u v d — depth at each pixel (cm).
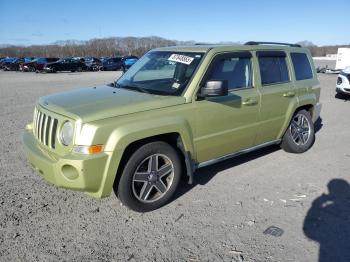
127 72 537
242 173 525
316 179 505
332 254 330
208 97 431
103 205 420
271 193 459
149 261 319
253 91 501
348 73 1213
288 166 555
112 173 364
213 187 475
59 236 354
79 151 354
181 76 444
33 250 331
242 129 489
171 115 402
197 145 436
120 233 362
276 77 554
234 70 481
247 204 427
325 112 1012
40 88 1753
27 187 464
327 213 406
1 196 436
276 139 576
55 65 3569
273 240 352
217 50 460
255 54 515
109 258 322
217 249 337
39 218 387
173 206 421
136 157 383
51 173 368
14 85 1933
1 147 633
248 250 335
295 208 418
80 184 355
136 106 385
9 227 367
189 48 482
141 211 402
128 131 364
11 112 1009
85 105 387
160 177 409
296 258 324
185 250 335
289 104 564
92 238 352
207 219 391
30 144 417
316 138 723
